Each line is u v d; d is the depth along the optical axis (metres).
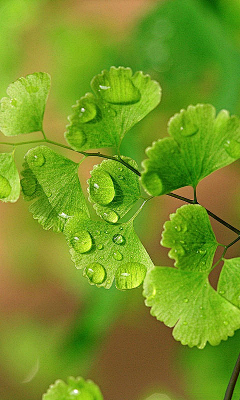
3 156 0.17
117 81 0.16
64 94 0.33
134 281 0.17
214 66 0.31
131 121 0.17
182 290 0.16
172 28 0.31
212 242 0.16
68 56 0.33
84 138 0.17
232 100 0.29
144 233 0.31
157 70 0.31
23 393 0.33
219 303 0.16
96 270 0.17
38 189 0.17
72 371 0.31
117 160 0.17
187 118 0.16
